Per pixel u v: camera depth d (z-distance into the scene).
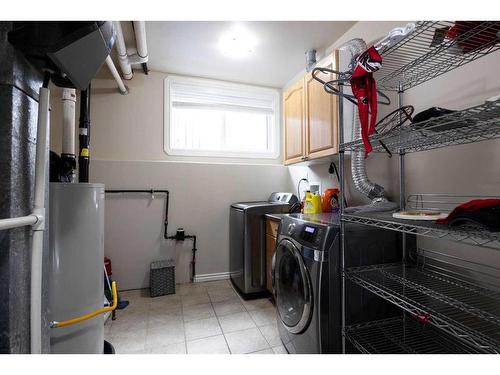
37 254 0.79
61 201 1.13
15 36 0.77
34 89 0.89
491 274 1.14
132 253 2.73
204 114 3.21
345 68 1.78
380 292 1.18
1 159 0.75
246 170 3.15
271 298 2.48
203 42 2.30
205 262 2.96
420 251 1.45
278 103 3.36
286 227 1.70
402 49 1.34
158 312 2.20
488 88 1.16
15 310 0.77
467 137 1.08
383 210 1.52
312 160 2.30
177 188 2.88
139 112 2.84
